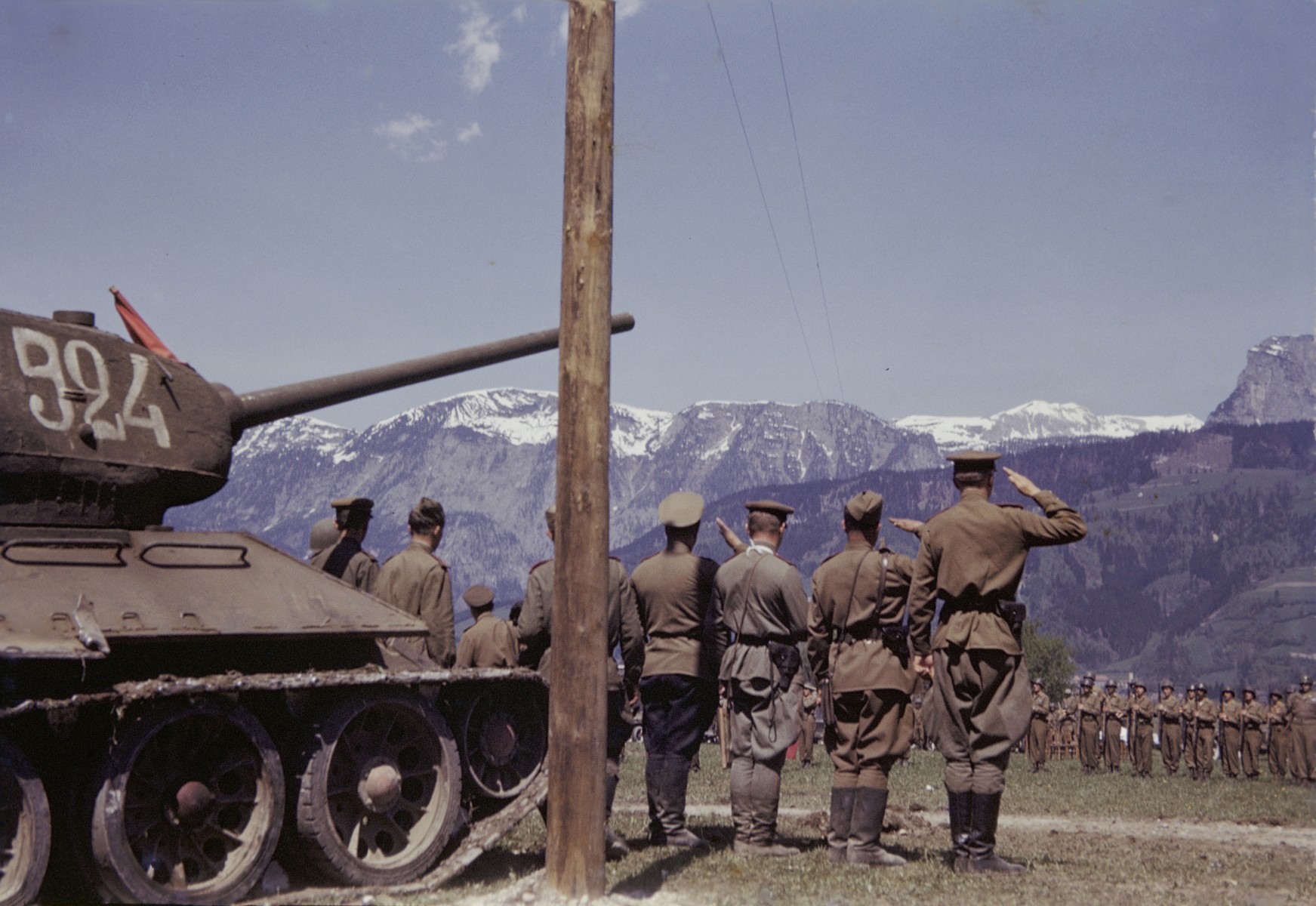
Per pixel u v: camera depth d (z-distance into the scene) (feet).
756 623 27.99
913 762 84.58
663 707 29.43
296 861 23.09
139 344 27.94
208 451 27.14
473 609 40.73
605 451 21.98
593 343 21.99
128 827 20.71
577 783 21.52
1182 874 25.46
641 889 22.99
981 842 25.17
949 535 25.32
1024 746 116.26
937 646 25.55
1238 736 79.41
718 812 42.52
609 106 22.54
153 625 21.50
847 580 27.32
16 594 20.72
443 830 24.26
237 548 24.95
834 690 27.17
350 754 23.81
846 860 26.78
